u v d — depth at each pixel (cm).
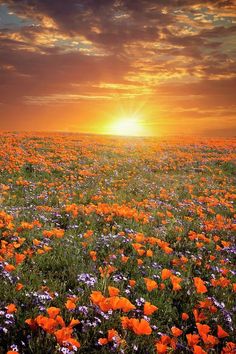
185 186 1566
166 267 629
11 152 1988
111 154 2470
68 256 624
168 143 3847
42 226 815
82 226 846
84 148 2589
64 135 4147
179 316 462
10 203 1024
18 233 713
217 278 598
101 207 932
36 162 1756
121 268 598
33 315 401
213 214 1106
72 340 309
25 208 961
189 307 481
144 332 320
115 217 923
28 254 611
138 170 1905
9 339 360
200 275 613
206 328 335
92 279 500
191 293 521
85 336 375
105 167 1833
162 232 836
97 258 638
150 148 3091
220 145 3672
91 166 1880
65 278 543
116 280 519
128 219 916
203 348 364
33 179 1481
